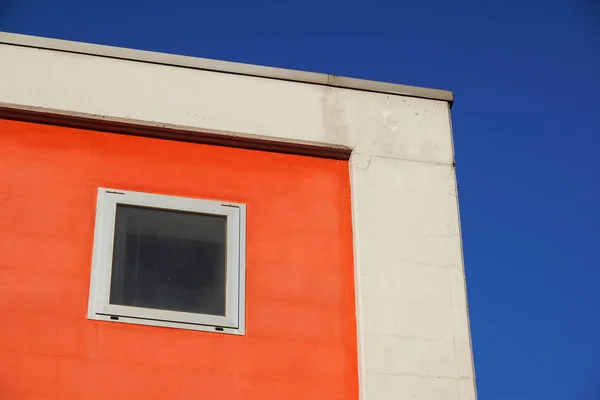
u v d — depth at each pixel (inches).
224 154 543.5
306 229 534.3
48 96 536.4
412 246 541.0
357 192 549.3
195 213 523.5
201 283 507.5
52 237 501.0
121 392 472.7
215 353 490.9
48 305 484.7
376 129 570.9
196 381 482.9
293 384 494.6
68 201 511.5
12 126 525.0
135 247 508.4
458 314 527.8
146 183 525.7
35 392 465.7
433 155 572.1
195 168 535.5
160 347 486.3
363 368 503.5
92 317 485.4
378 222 543.5
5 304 481.4
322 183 549.6
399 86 586.2
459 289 534.6
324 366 502.6
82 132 531.5
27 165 516.4
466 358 517.3
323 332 510.6
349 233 540.4
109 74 550.3
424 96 587.8
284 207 537.0
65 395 467.2
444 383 508.7
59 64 546.9
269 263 520.4
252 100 561.6
